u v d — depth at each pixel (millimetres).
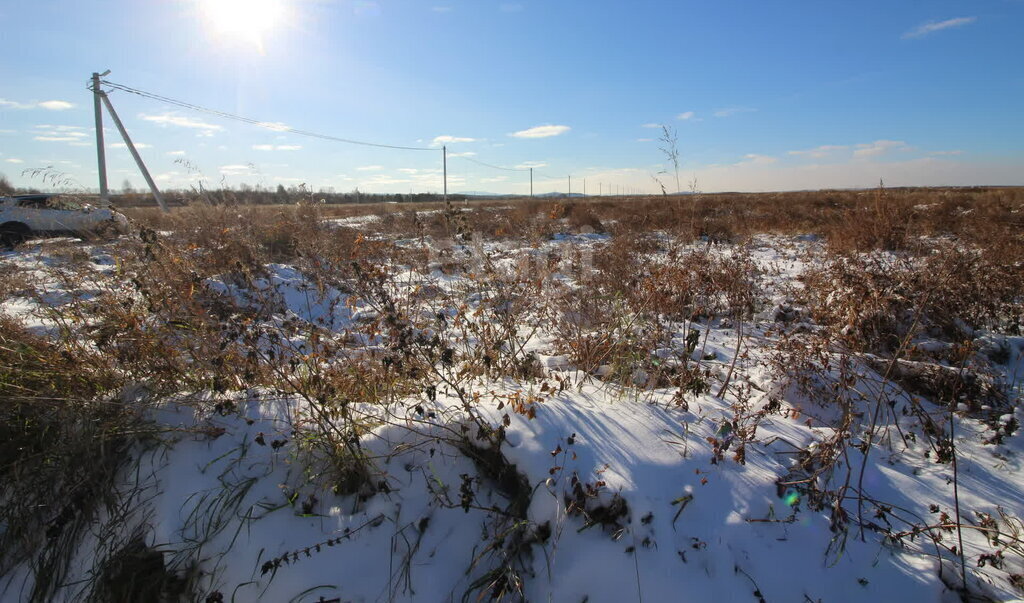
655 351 3916
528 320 4707
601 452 2504
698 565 2178
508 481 2553
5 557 2494
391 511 2486
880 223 9820
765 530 2281
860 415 3203
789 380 3461
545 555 2271
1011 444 2943
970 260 5117
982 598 2100
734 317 5473
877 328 4328
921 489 2615
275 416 2883
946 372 3568
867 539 2324
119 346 3184
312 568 2293
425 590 2273
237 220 8578
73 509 2510
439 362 3811
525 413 2715
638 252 7492
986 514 2418
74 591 2395
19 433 2797
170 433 2783
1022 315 4996
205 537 2383
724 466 2490
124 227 4414
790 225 15109
